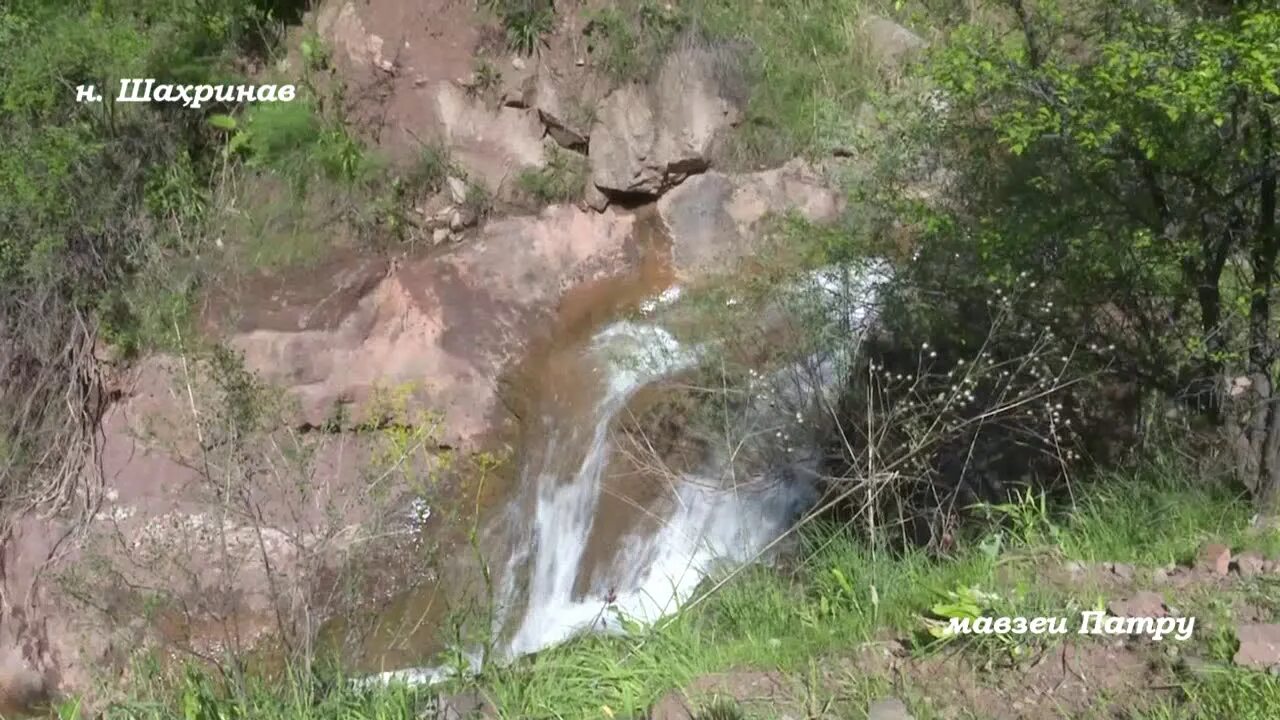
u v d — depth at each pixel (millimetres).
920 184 8453
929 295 7988
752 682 4512
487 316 9805
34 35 9336
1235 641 4285
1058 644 4438
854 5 11188
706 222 10422
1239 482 6547
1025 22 6395
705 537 8031
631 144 10438
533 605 8656
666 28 10594
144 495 8594
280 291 9625
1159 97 5184
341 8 10797
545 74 10625
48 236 9086
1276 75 5266
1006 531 6316
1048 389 7453
